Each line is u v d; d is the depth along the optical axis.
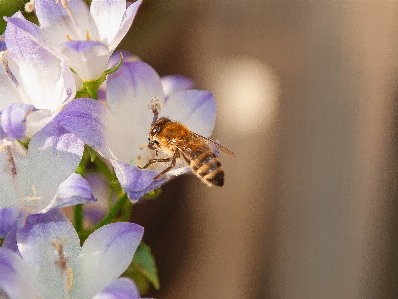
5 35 0.19
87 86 0.20
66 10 0.20
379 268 0.25
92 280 0.19
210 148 0.20
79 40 0.19
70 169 0.19
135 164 0.20
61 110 0.19
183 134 0.20
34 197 0.19
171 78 0.21
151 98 0.20
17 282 0.18
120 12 0.20
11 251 0.18
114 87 0.20
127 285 0.18
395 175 0.25
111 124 0.19
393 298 0.25
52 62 0.19
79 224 0.19
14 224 0.18
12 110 0.18
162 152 0.20
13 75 0.19
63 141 0.19
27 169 0.19
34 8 0.20
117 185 0.20
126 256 0.18
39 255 0.18
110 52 0.20
